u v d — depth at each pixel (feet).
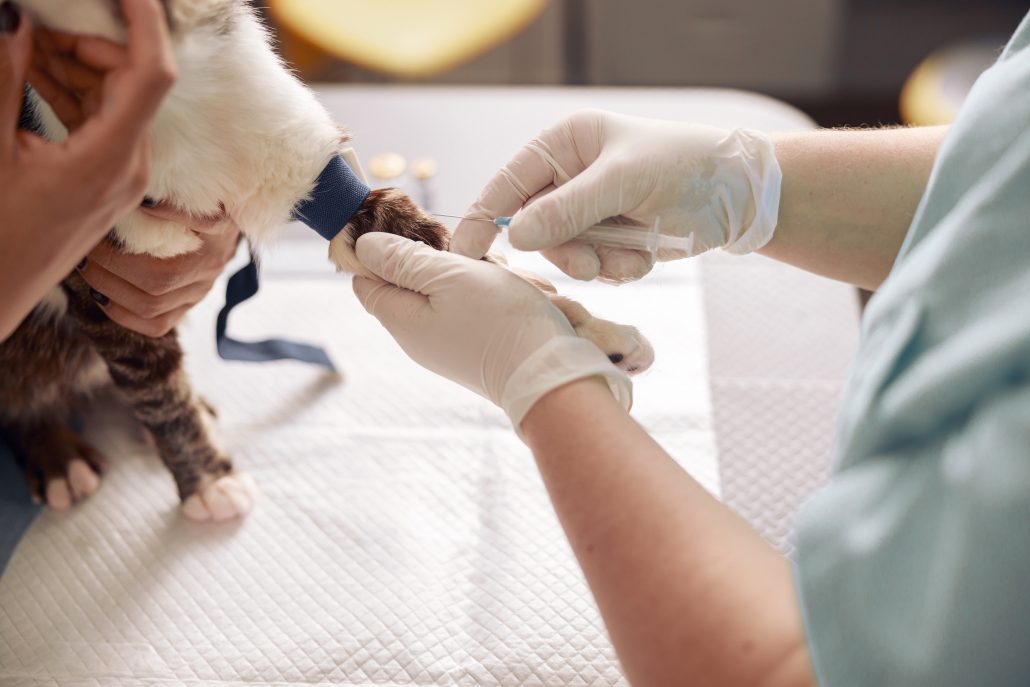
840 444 2.26
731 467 3.89
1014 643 1.88
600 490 2.36
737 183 3.16
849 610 2.02
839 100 9.53
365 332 4.62
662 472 2.37
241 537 3.77
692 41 9.69
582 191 2.97
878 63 9.57
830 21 9.56
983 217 2.11
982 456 1.95
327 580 3.58
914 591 1.97
